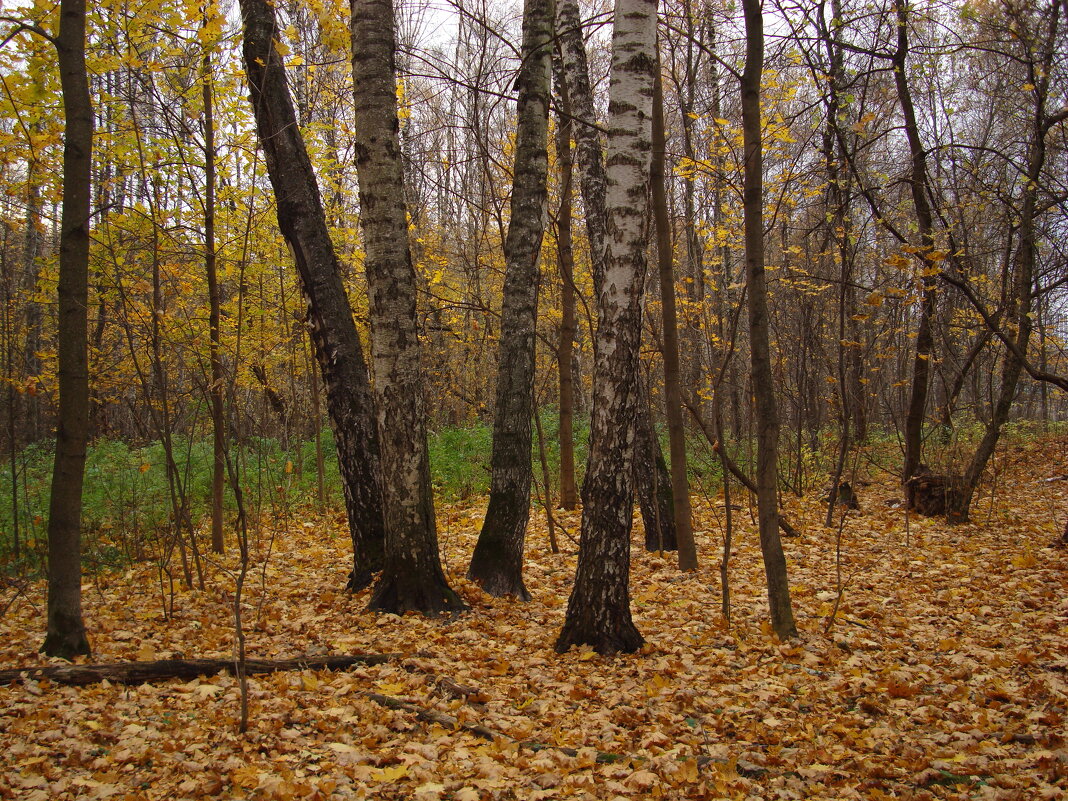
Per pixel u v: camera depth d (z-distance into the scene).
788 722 4.04
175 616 5.98
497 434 6.84
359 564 6.83
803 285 10.91
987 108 12.92
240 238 8.74
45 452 12.23
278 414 14.73
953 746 3.71
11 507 9.23
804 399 12.63
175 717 3.90
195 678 4.48
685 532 7.48
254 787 3.19
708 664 4.94
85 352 4.58
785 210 9.90
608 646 5.07
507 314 6.96
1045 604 5.96
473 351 17.89
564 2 8.16
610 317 4.92
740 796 3.26
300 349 12.98
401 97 9.14
